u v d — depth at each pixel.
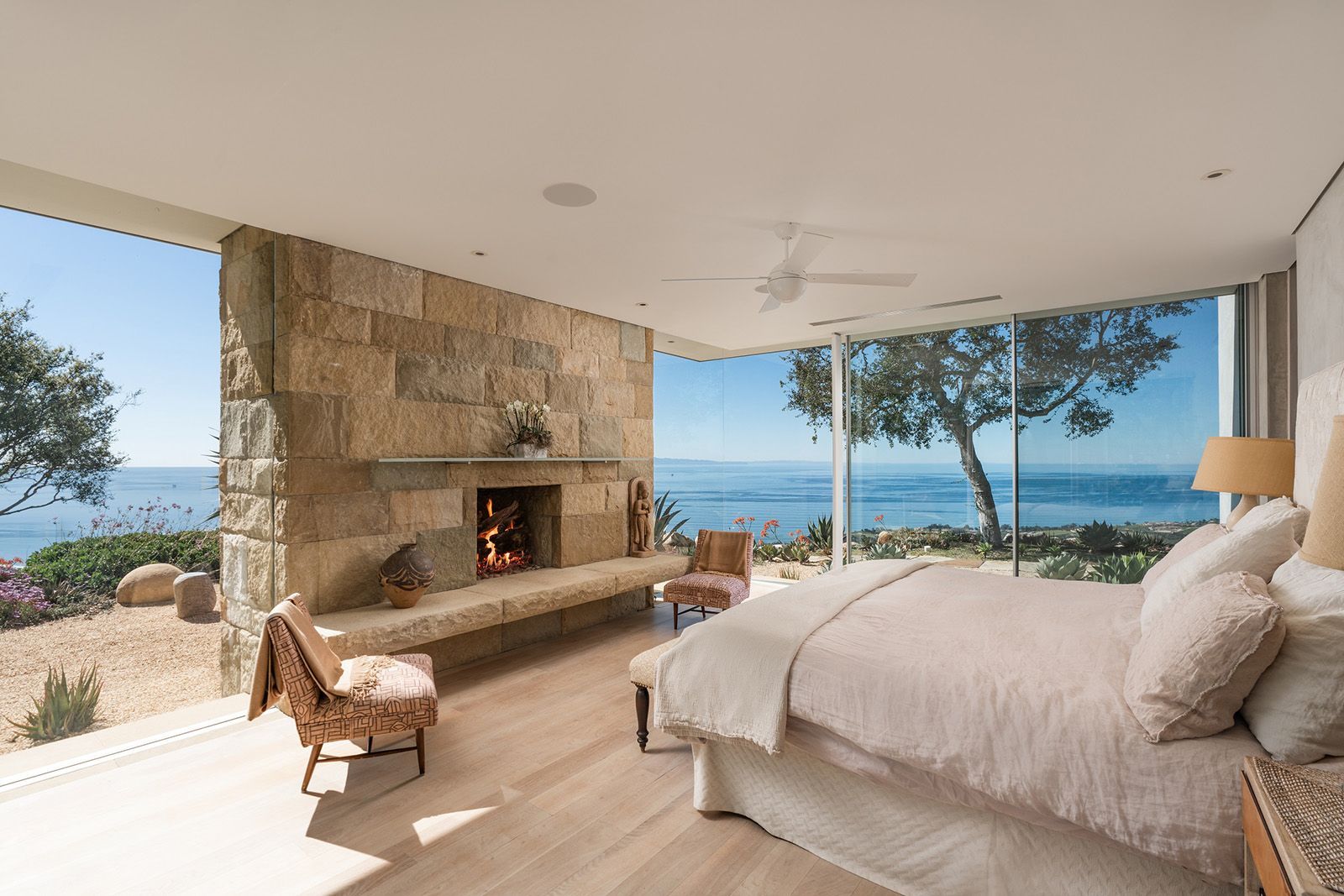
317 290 3.29
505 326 4.30
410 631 3.23
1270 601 1.45
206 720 3.08
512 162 2.45
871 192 2.74
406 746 2.84
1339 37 1.69
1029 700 1.70
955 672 1.88
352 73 1.87
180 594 3.24
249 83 1.91
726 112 2.10
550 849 2.12
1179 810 1.42
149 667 3.11
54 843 2.13
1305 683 1.37
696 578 4.70
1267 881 1.07
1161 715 1.51
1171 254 3.56
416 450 3.75
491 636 4.18
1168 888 1.56
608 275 3.95
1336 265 2.59
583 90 1.97
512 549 4.79
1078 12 1.60
